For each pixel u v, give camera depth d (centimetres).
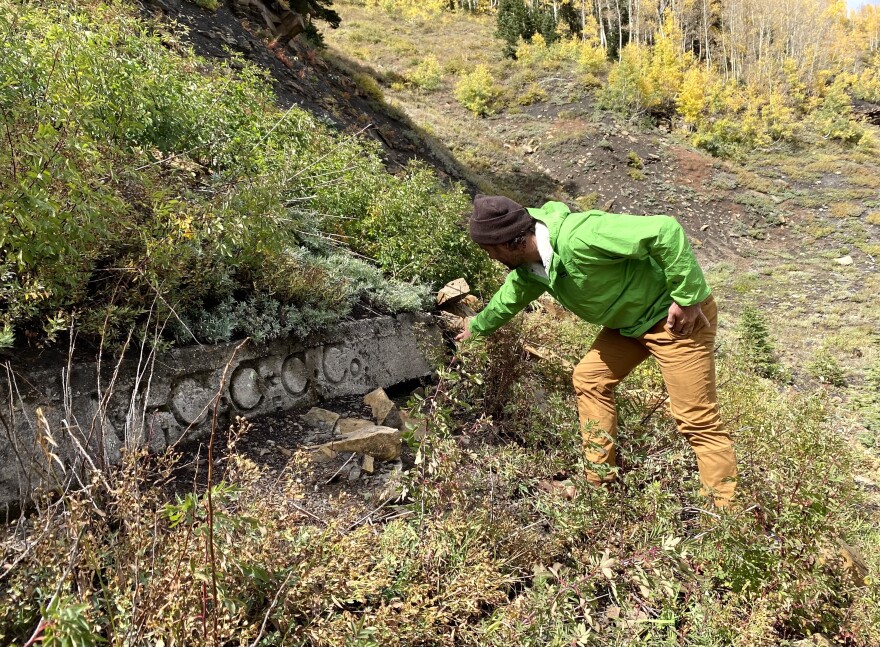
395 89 2452
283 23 1518
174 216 286
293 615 183
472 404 384
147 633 154
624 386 394
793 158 2573
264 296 353
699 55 4006
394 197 547
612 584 220
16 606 161
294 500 249
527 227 279
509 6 3581
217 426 309
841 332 1251
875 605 246
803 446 284
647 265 280
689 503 301
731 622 226
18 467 227
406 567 219
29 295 237
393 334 430
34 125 268
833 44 4434
